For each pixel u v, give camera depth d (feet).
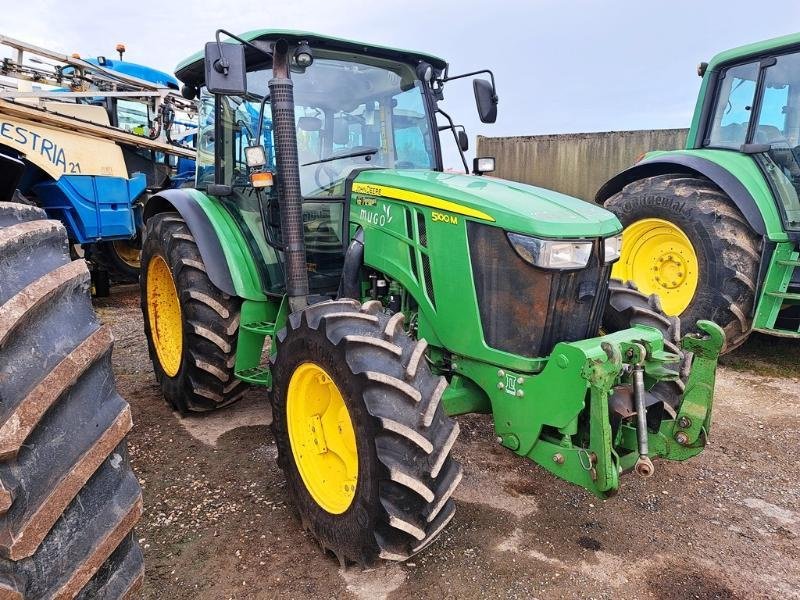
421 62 11.54
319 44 10.43
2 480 4.09
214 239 11.33
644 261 17.08
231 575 7.57
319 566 7.76
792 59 14.76
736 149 16.01
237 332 11.51
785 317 15.42
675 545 8.33
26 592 4.21
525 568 7.77
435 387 7.16
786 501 9.52
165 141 26.66
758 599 7.28
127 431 4.92
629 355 7.04
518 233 7.61
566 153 30.76
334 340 7.35
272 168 10.82
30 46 23.53
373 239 9.55
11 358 4.31
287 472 8.55
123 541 5.00
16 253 4.64
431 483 6.83
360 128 11.02
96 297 24.16
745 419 12.64
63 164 20.02
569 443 7.25
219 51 8.54
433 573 7.64
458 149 12.03
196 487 9.64
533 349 7.73
